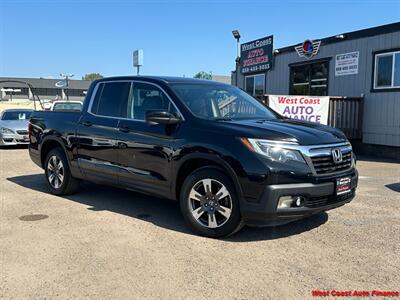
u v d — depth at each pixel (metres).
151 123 5.42
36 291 3.71
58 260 4.37
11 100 73.19
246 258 4.41
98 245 4.80
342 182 4.91
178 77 6.20
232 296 3.60
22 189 7.86
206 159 4.95
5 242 4.90
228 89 6.29
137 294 3.64
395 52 13.24
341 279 3.93
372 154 14.17
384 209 6.39
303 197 4.61
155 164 5.51
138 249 4.67
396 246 4.78
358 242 4.90
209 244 4.82
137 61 15.23
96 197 7.14
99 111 6.52
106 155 6.21
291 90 17.69
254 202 4.58
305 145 4.68
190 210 5.14
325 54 15.84
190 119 5.27
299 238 5.03
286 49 17.77
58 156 7.14
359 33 14.41
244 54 20.56
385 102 13.64
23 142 15.34
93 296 3.61
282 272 4.07
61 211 6.25
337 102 13.93
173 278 3.95
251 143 4.65
